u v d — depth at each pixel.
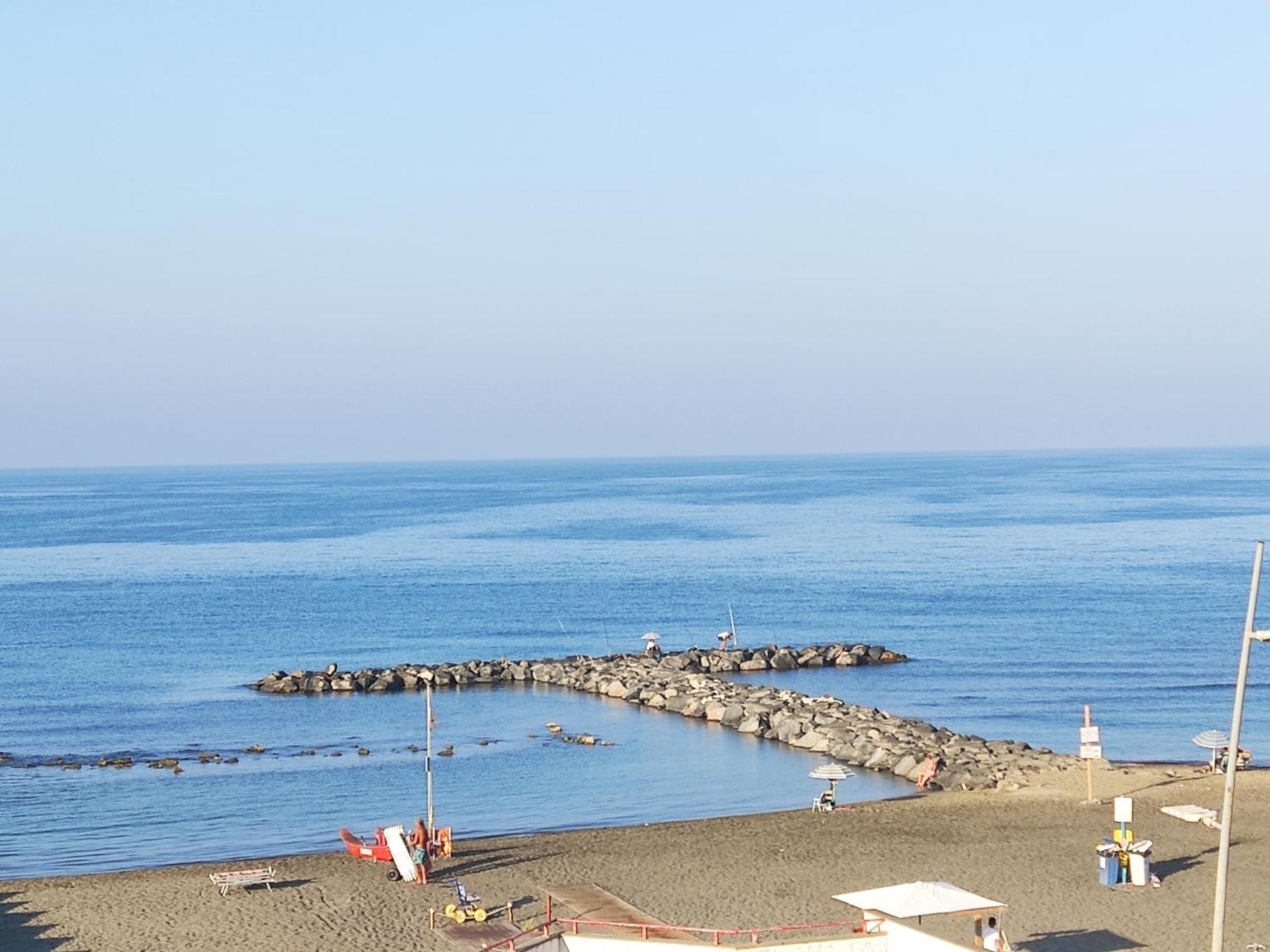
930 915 34.34
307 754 69.00
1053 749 69.25
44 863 49.94
